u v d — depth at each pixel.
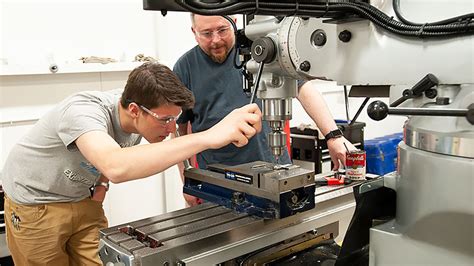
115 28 2.53
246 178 1.11
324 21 0.80
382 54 0.73
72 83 2.39
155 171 1.03
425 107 0.67
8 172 1.63
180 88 1.31
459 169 0.63
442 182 0.66
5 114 2.22
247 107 1.02
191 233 0.99
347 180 1.34
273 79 0.97
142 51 2.65
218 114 1.76
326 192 1.25
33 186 1.56
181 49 2.74
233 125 1.00
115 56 2.55
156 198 2.79
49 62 2.23
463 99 0.66
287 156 1.70
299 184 1.06
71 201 1.62
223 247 0.98
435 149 0.67
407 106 0.71
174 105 1.31
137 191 2.70
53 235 1.61
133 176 1.03
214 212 1.12
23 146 1.56
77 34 2.41
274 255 1.10
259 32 0.96
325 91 3.41
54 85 2.33
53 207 1.59
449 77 0.66
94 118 1.25
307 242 1.17
